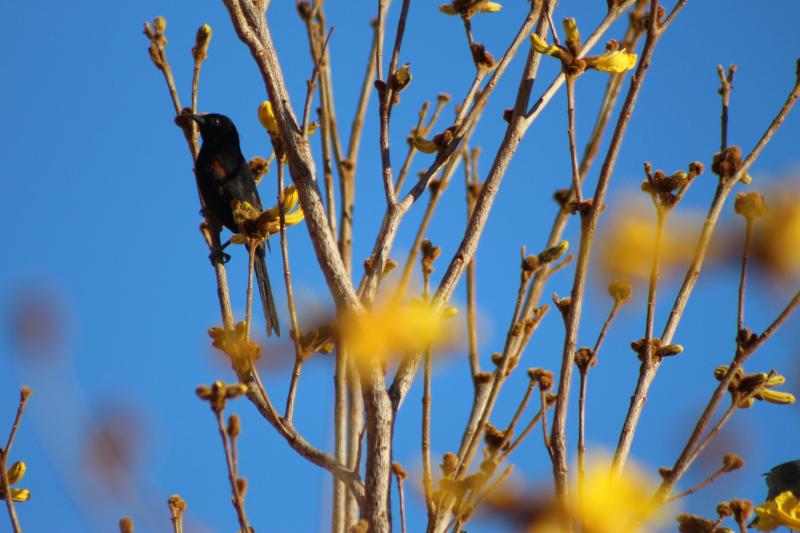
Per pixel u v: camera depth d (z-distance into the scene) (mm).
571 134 6922
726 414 6355
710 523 6020
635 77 6613
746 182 6945
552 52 7090
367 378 6902
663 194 6543
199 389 5453
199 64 8820
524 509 6180
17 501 6523
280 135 7301
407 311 7102
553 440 6309
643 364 6750
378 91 7883
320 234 7066
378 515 6719
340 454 8672
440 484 6234
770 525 5918
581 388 6438
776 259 6504
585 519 5961
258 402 7055
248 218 7152
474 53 8531
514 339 7598
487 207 7578
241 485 5574
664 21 6730
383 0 8062
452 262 7445
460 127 8109
